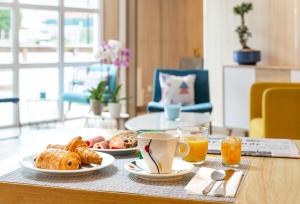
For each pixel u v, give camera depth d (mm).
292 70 5559
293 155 1480
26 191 1149
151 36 8281
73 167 1226
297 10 5809
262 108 3861
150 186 1142
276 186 1139
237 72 5957
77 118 7348
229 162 1353
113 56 5078
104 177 1222
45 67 6922
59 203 1128
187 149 1305
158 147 1189
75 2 7312
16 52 6531
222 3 6340
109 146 1513
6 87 6492
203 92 5754
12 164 1380
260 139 1773
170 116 4188
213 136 1811
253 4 6109
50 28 7000
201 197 1051
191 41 8742
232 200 1029
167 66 8617
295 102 3525
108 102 5027
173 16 8594
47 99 6227
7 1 6383
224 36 6355
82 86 6902
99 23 7570
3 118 6477
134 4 6508
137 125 3883
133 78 6562
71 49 7309
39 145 1674
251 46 6191
